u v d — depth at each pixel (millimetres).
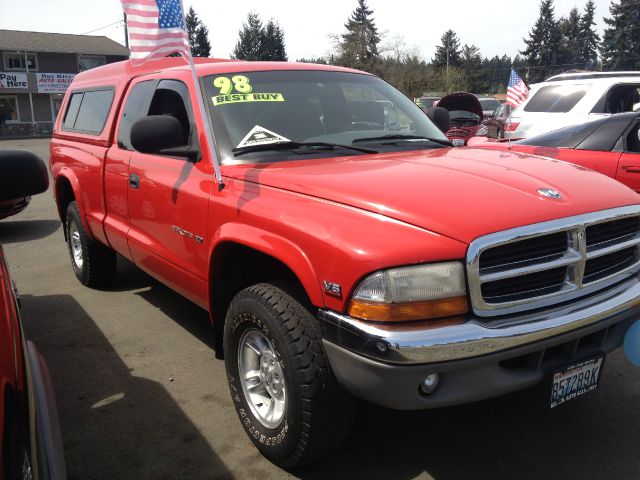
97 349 4391
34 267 6719
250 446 3154
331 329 2465
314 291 2529
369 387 2383
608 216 2732
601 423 3297
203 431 3305
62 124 5973
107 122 4852
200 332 4684
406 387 2318
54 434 1777
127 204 4383
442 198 2576
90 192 5043
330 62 57406
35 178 2521
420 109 4523
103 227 4855
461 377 2393
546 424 3297
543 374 2600
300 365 2598
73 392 3758
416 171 2955
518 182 2814
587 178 3066
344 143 3674
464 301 2381
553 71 81812
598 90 9438
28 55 48656
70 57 50469
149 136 3404
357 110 4016
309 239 2557
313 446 2686
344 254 2400
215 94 3691
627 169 5719
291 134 3617
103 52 51312
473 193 2650
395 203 2525
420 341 2266
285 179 2957
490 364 2412
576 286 2656
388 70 53125
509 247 2469
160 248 3965
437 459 3004
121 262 6684
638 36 65000
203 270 3469
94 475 2939
